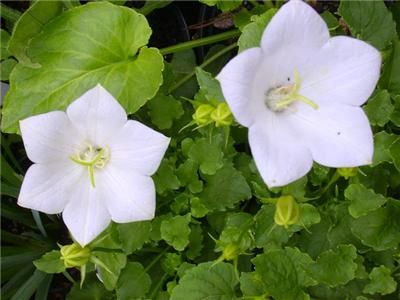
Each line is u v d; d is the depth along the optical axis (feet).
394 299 0.49
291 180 0.37
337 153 0.39
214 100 0.44
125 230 0.49
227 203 0.50
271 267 0.45
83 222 0.44
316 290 0.49
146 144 0.41
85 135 0.43
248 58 0.35
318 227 0.48
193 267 0.47
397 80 0.49
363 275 0.47
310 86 0.40
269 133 0.38
